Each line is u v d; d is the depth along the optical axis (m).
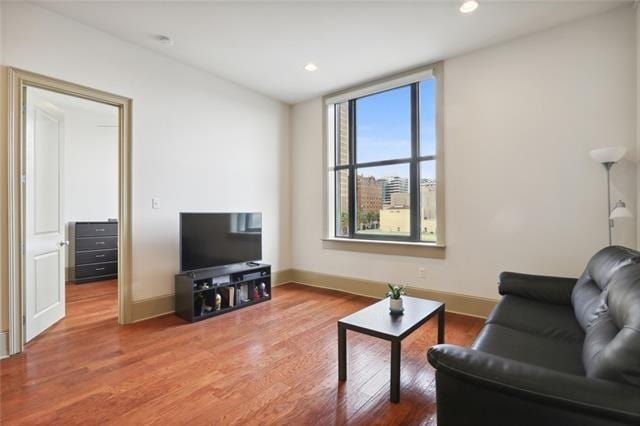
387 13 2.66
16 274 2.49
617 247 2.02
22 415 1.75
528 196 3.03
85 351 2.54
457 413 1.17
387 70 3.74
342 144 4.58
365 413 1.77
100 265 5.14
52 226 3.08
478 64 3.28
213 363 2.35
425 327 3.02
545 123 2.95
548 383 1.02
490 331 1.88
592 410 0.94
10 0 2.44
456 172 3.43
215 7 2.59
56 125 3.15
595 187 2.74
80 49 2.82
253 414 1.76
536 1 2.52
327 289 4.53
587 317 1.72
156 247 3.36
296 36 3.03
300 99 4.73
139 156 3.23
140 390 1.99
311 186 4.73
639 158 2.49
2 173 2.43
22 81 2.52
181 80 3.58
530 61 3.01
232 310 3.57
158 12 2.67
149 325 3.11
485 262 3.27
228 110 4.06
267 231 4.59
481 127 3.28
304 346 2.65
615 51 2.64
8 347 2.43
